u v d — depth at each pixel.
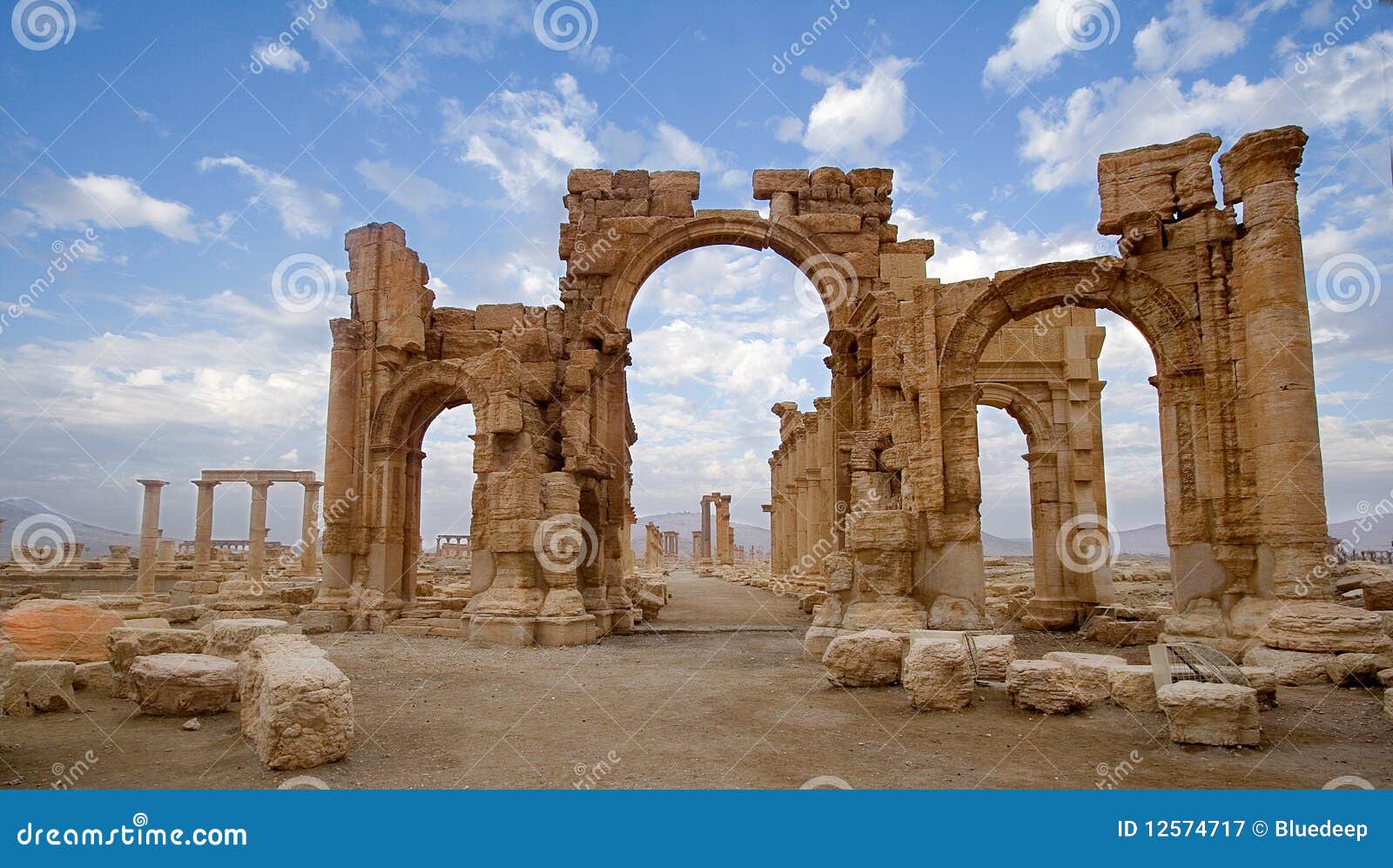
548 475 21.08
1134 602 25.42
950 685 10.93
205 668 10.97
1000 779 7.73
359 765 8.36
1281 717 10.30
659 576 53.34
